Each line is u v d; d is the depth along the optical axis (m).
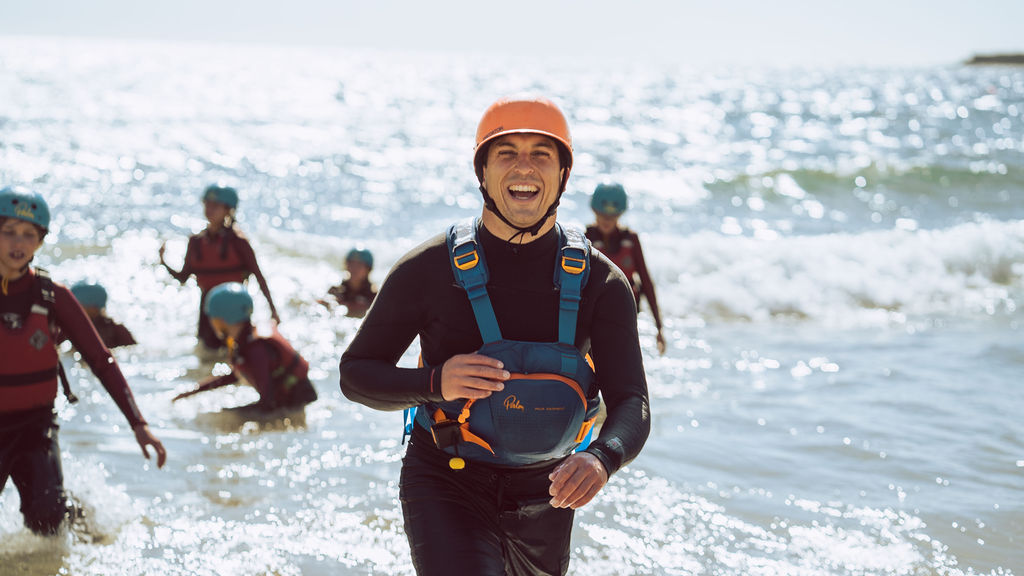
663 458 5.38
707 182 21.98
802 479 5.09
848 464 5.35
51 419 4.12
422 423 2.69
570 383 2.51
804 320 9.91
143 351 7.78
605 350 2.62
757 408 6.46
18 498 4.50
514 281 2.59
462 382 2.36
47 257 10.95
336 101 50.03
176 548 4.14
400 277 2.60
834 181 21.86
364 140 30.05
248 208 16.56
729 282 10.88
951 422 6.16
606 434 2.39
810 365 7.79
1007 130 45.34
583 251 2.62
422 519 2.58
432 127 35.75
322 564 4.02
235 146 26.38
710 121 47.97
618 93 73.00
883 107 63.00
